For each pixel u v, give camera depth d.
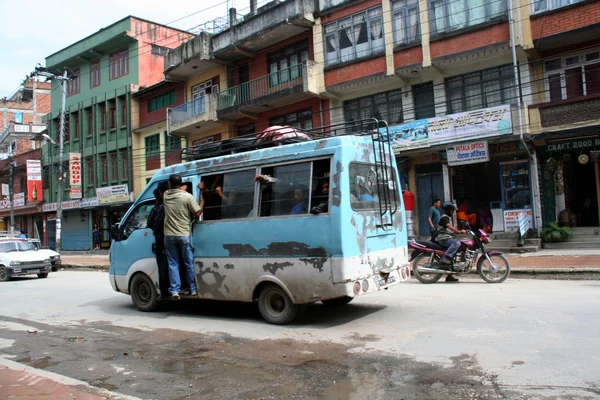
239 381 4.45
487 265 9.98
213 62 24.28
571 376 4.04
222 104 23.17
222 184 7.27
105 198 31.31
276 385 4.29
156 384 4.48
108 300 9.92
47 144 37.59
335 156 6.20
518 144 15.45
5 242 17.42
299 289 6.31
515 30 14.80
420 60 16.83
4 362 5.22
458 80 16.78
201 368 4.92
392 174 7.32
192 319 7.45
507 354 4.70
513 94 15.60
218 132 24.88
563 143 14.85
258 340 5.91
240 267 6.88
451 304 7.33
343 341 5.63
